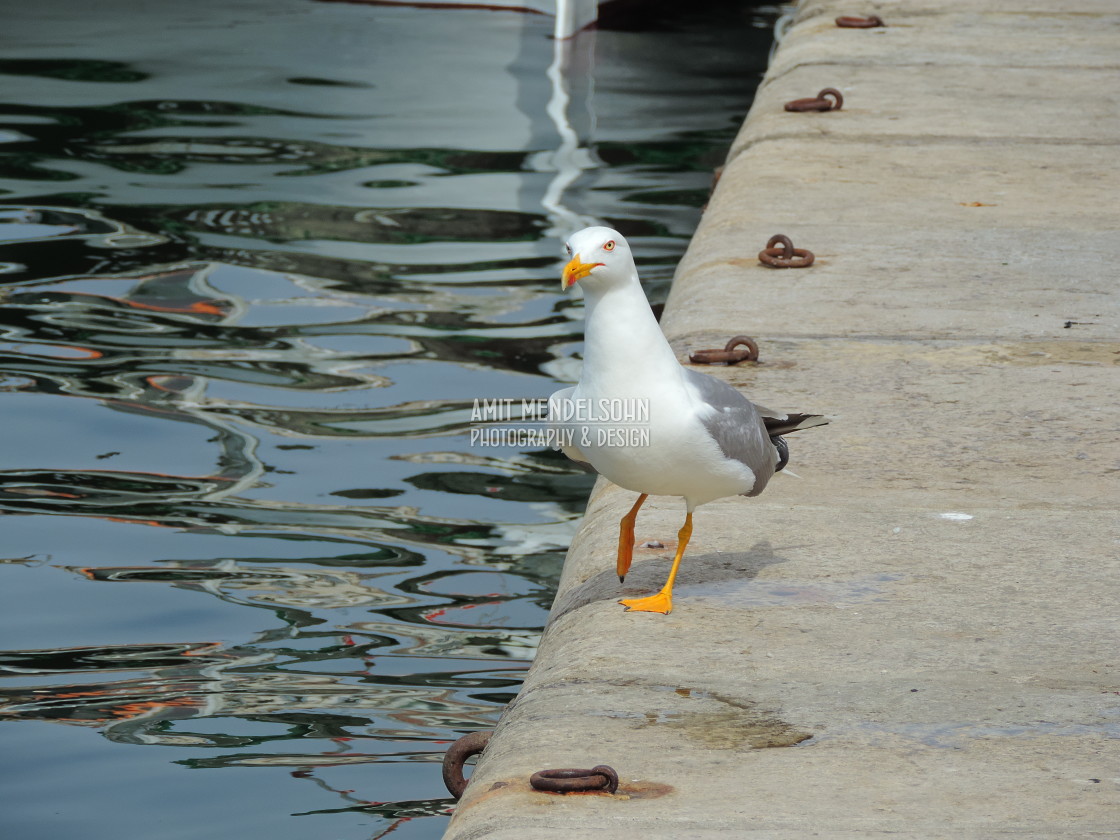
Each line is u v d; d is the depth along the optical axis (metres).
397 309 11.81
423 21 23.52
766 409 5.66
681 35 23.77
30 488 8.76
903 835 3.94
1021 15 17.28
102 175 15.17
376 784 5.98
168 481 8.95
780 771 4.32
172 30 22.30
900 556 5.86
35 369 10.51
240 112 17.75
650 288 12.09
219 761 6.14
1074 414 7.23
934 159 11.73
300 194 14.72
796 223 10.27
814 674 4.95
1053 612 5.36
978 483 6.55
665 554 5.99
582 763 4.39
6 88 18.64
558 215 14.23
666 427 5.09
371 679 6.84
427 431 9.73
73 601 7.51
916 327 8.38
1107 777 4.26
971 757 4.38
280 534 8.34
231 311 11.70
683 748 4.47
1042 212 10.34
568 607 5.72
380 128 17.28
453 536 8.39
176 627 7.29
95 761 6.12
